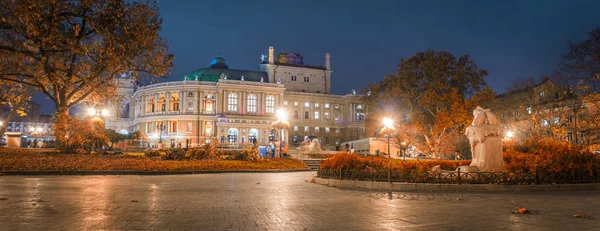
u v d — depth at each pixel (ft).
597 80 116.37
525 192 44.32
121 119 358.43
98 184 54.08
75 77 100.32
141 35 80.28
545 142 56.59
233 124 303.07
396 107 177.99
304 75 369.91
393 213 29.60
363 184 51.49
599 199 37.22
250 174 87.66
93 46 82.23
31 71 94.32
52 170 76.18
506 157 56.85
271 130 320.91
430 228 23.88
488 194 42.34
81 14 74.49
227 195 42.47
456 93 144.36
